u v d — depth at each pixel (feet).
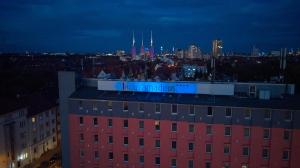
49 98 350.84
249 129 187.62
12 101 291.99
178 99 201.67
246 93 211.82
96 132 214.28
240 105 186.70
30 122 296.71
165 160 203.00
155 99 203.62
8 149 264.11
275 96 206.39
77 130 218.18
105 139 213.25
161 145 202.49
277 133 182.91
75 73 229.86
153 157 205.05
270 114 183.62
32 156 300.40
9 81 486.38
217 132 191.93
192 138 196.44
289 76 390.42
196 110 193.57
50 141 335.26
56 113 346.95
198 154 196.85
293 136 180.14
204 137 194.49
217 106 188.96
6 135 261.03
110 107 209.87
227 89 205.05
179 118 196.95
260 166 187.93
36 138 307.58
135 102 202.90
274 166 185.78
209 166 196.34
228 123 189.37
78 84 235.40
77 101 215.72
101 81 225.97
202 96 206.18
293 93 207.31
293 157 181.68
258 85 210.79
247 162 189.67
